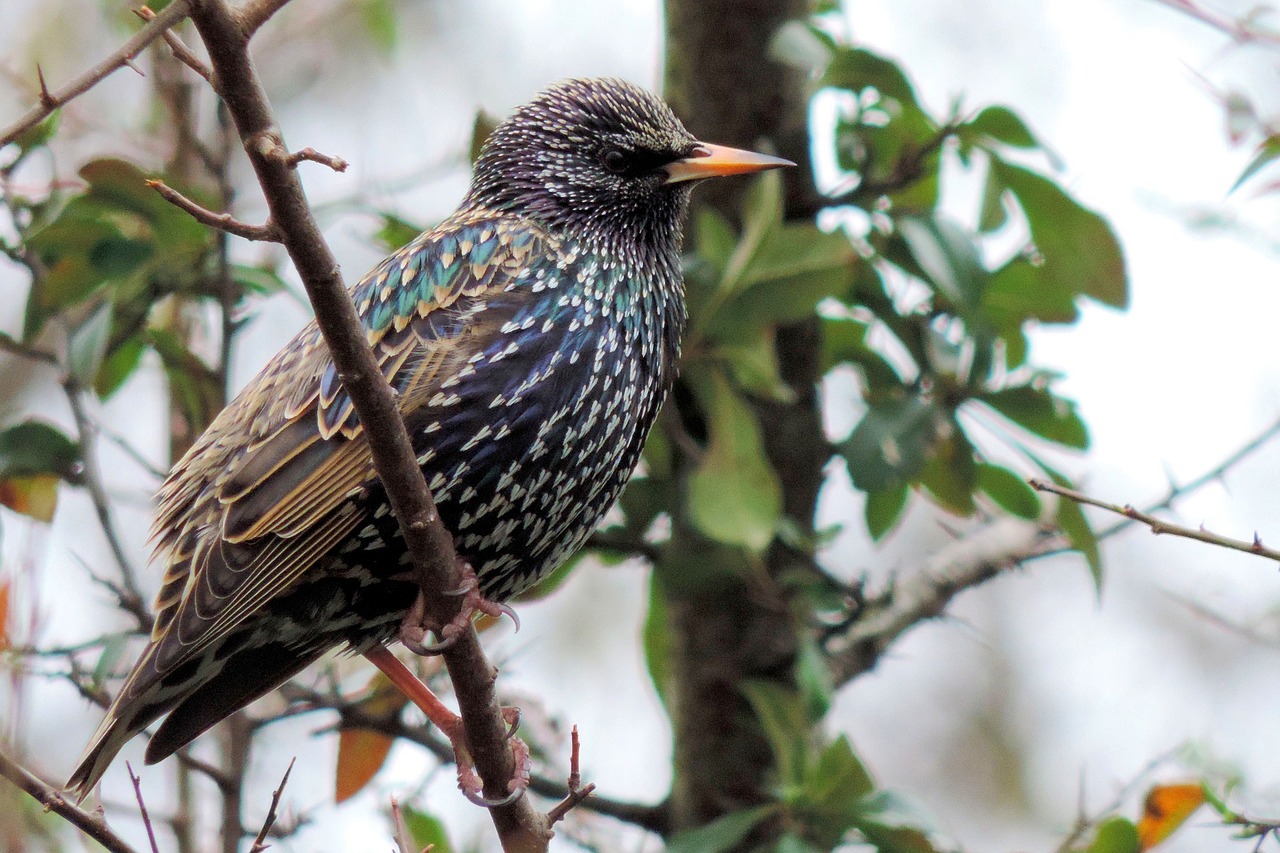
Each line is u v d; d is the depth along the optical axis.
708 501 9.79
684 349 10.05
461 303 8.72
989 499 11.25
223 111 10.48
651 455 11.00
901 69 10.09
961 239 10.14
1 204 10.63
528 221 9.24
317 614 8.70
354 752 10.23
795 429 11.33
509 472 8.66
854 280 10.52
